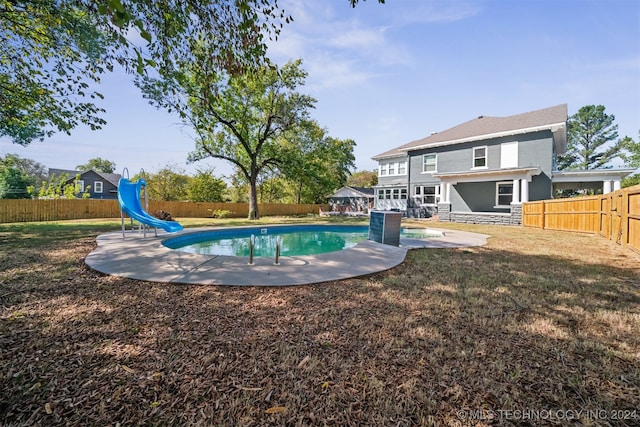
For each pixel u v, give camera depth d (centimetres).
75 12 457
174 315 282
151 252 580
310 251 834
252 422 148
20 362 197
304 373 191
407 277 433
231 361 203
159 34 336
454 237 919
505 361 207
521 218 1354
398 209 2161
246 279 400
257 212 1831
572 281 415
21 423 143
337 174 3553
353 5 344
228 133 1775
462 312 297
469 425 148
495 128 1689
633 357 213
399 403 163
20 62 638
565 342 235
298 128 1945
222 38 360
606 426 148
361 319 279
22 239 776
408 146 2097
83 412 152
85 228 1103
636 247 627
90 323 262
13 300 318
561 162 3422
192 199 2341
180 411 154
